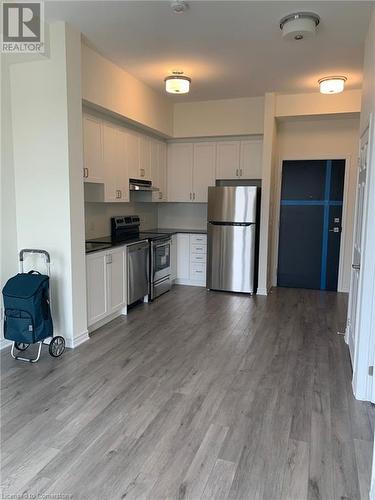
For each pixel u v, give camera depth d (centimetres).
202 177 616
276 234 612
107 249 405
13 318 308
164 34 334
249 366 316
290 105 528
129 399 261
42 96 325
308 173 586
